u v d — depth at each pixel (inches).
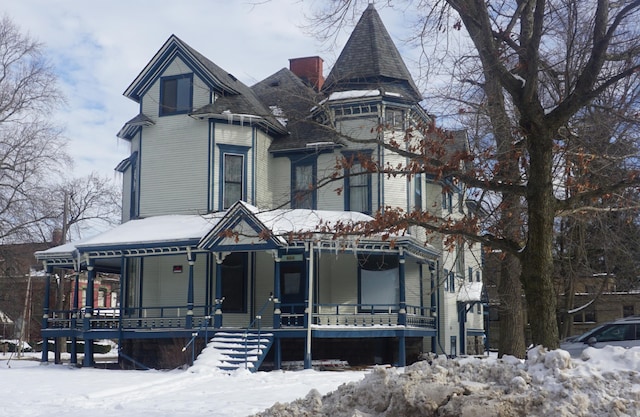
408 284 1018.7
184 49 1023.0
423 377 319.3
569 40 411.2
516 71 395.2
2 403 529.3
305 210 946.7
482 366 323.3
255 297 983.6
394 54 1000.9
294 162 1035.9
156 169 1028.5
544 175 358.9
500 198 570.9
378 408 317.1
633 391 285.1
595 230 717.9
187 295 961.5
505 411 283.6
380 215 379.2
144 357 954.7
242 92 1056.2
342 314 898.1
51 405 518.3
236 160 1011.9
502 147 432.5
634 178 358.9
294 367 892.0
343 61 1000.9
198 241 891.4
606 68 457.7
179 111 1024.9
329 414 325.4
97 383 678.5
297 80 1158.3
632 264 915.4
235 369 780.6
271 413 334.6
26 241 1563.7
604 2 369.1
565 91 402.9
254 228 858.8
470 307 1230.3
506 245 373.7
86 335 956.6
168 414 464.1
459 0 388.2
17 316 1919.3
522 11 399.5
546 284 350.3
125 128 1061.8
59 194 1642.5
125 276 1000.2
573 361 314.3
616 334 668.1
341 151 986.7
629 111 451.8
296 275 975.6
